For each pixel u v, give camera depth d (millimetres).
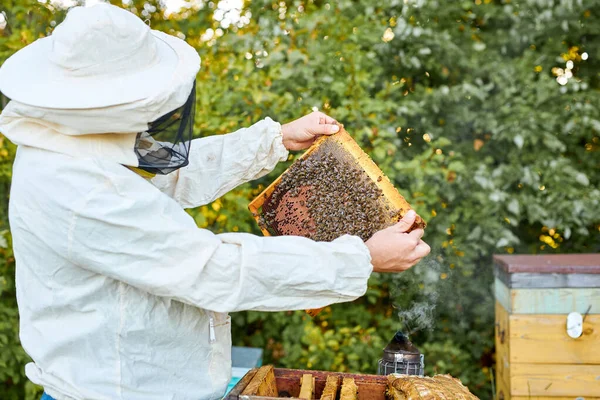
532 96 3701
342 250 1390
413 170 3344
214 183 1929
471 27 3992
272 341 3693
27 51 1461
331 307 3676
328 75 3441
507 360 2494
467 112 3811
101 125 1301
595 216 3609
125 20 1316
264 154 1931
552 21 3742
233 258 1339
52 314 1400
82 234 1290
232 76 3424
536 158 3732
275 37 3545
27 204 1334
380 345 3477
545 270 2393
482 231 3688
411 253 1514
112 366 1388
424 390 1397
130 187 1322
